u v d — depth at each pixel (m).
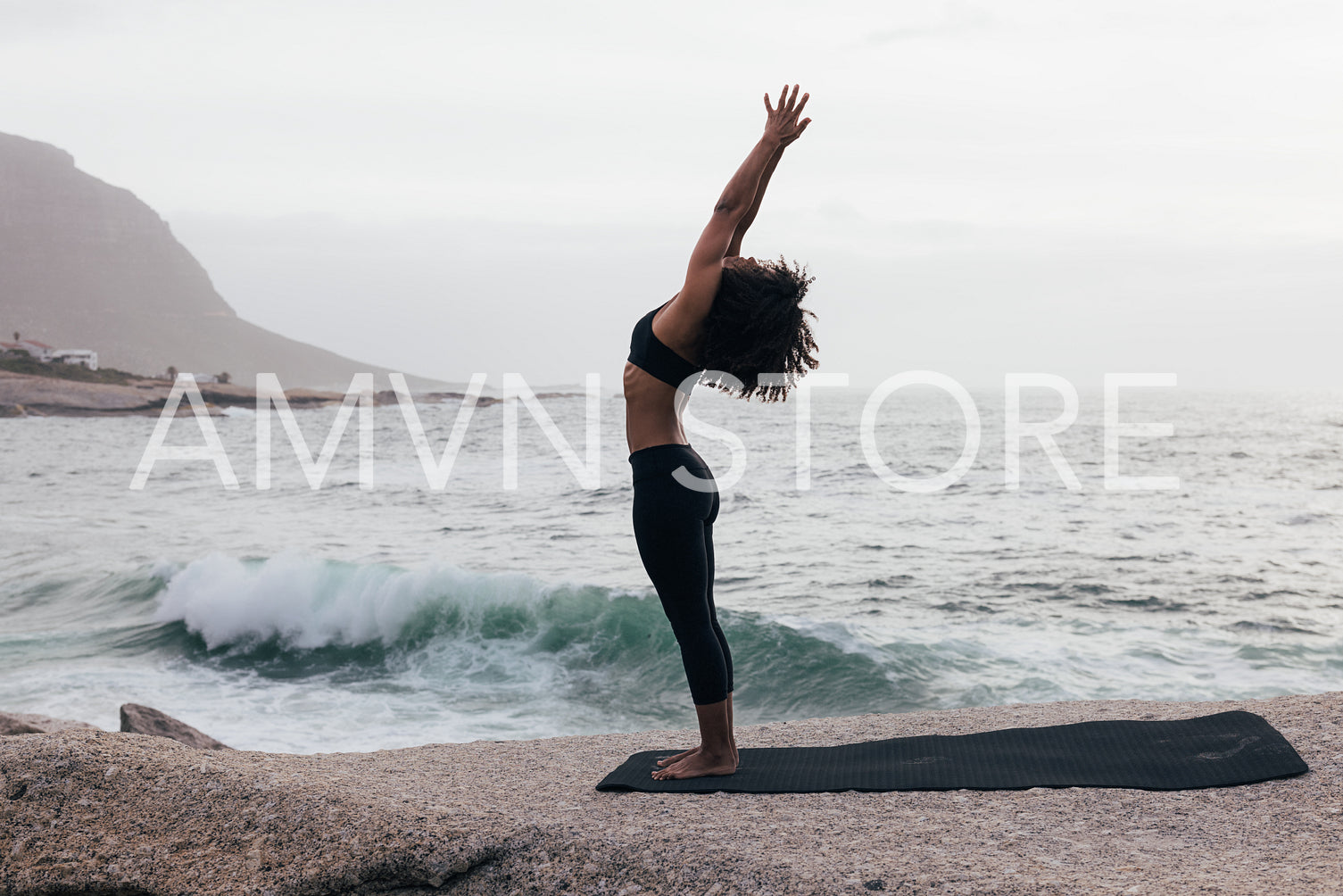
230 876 2.57
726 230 2.81
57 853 2.74
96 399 117.69
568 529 20.56
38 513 25.09
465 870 2.50
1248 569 15.16
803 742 4.07
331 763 3.80
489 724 8.69
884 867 2.33
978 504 23.16
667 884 2.34
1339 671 9.39
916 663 9.95
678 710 9.23
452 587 12.23
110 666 10.75
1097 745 3.48
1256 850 2.44
